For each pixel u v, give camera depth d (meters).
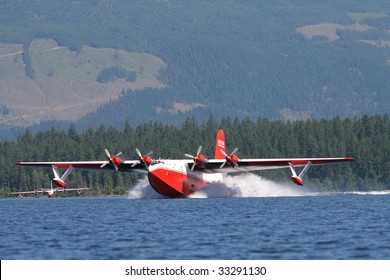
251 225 129.12
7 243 111.12
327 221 136.12
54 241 112.31
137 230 123.50
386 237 112.12
